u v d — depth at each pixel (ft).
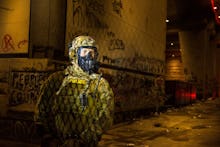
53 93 7.88
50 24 26.37
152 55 55.98
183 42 124.36
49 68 25.25
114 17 39.01
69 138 7.70
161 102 60.54
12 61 27.17
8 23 28.84
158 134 30.73
